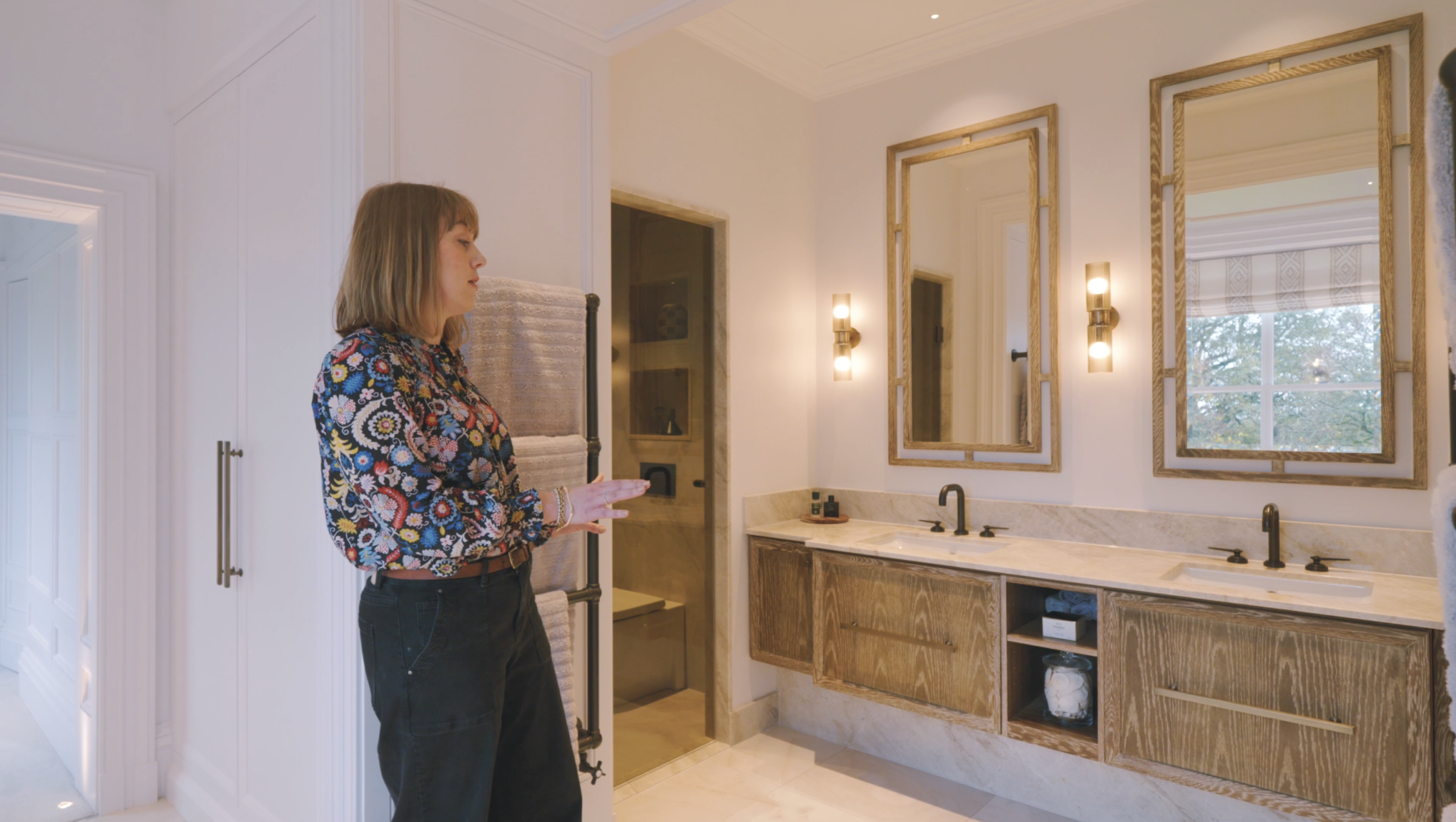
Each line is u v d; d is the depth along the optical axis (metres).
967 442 3.12
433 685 1.27
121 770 2.49
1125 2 2.76
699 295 3.16
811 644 3.03
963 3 2.92
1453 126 0.48
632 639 2.93
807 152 3.55
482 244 1.93
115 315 2.48
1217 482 2.59
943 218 3.19
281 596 1.96
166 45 2.58
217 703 2.29
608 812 2.19
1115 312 2.78
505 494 1.44
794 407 3.48
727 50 3.14
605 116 2.22
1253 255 2.54
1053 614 2.56
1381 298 2.33
